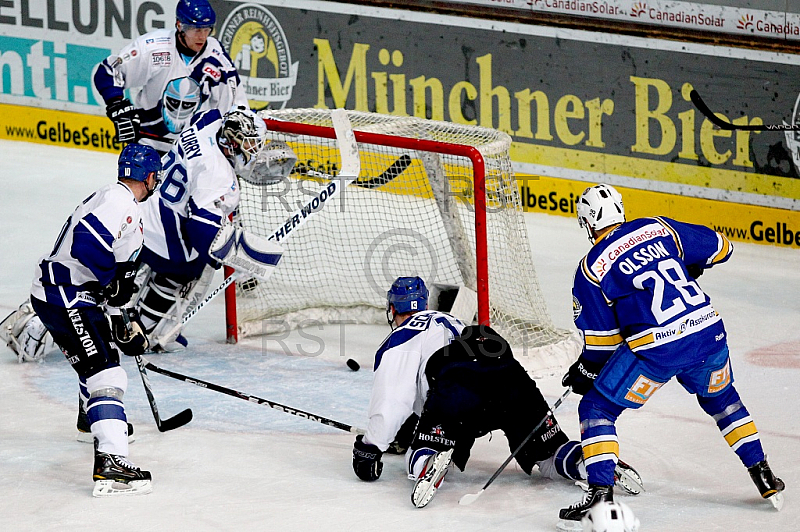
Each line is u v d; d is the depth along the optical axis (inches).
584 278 429.1
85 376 469.7
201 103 733.9
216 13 1147.9
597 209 444.1
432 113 1107.9
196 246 601.0
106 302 491.5
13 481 475.5
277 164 680.4
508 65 1079.0
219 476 484.4
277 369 658.8
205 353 690.8
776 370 666.8
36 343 651.5
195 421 564.7
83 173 1129.4
